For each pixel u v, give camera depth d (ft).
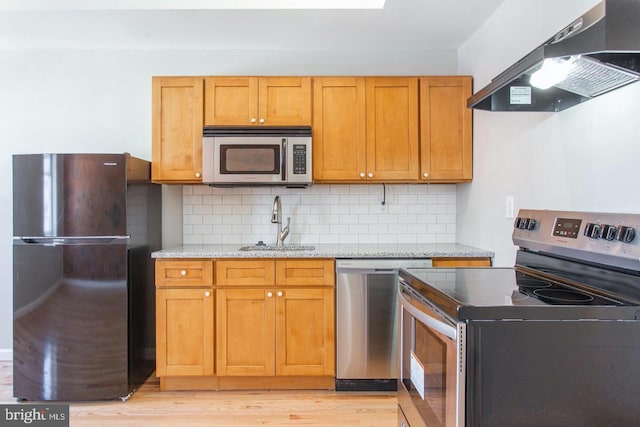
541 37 6.08
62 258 7.55
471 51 9.05
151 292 8.81
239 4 7.70
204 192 9.96
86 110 9.75
